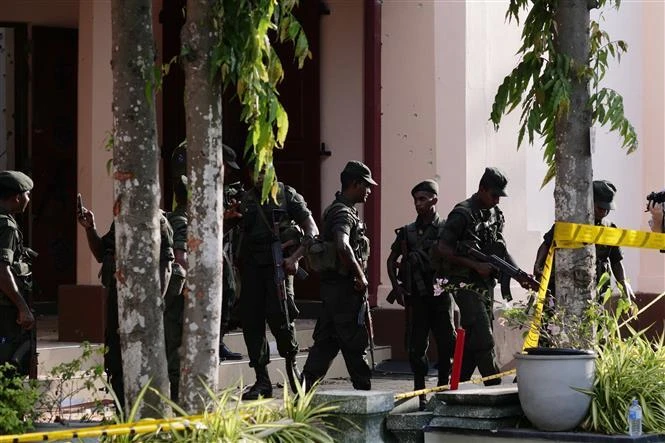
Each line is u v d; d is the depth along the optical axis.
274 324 11.48
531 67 9.77
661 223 12.68
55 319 16.50
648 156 19.28
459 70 15.60
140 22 7.62
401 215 15.82
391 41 16.03
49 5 17.41
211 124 7.73
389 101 15.98
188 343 7.71
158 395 7.48
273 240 11.48
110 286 9.84
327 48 16.78
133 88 7.60
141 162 7.60
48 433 7.06
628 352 8.85
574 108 9.45
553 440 8.09
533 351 8.28
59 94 17.59
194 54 7.72
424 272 11.62
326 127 16.75
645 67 19.36
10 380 8.76
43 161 17.42
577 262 9.43
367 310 11.09
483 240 11.16
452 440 8.45
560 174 9.51
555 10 9.57
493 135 16.02
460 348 9.12
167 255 9.69
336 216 10.97
